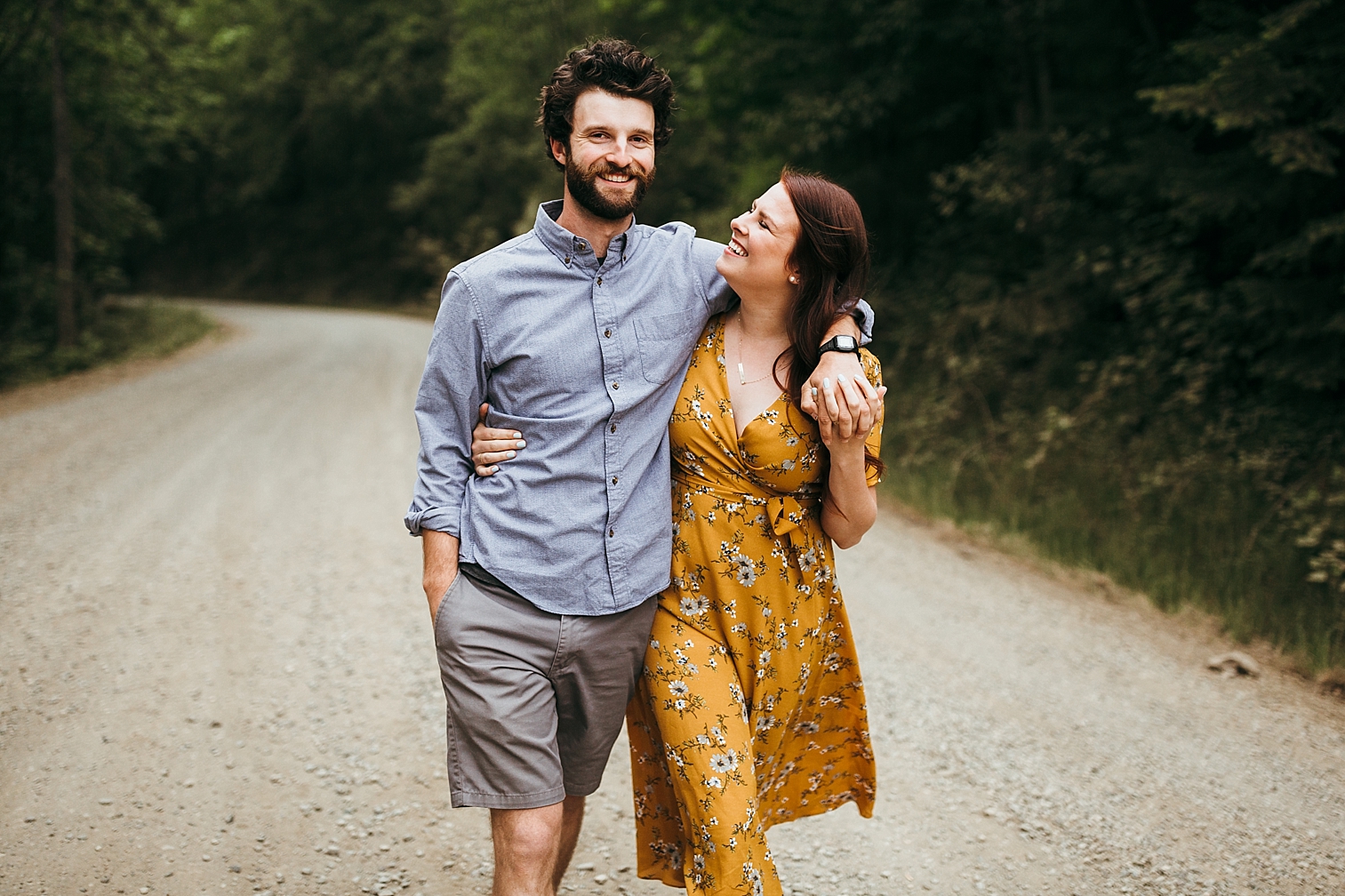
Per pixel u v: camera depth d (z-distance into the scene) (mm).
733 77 11125
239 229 40406
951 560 5965
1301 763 3426
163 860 2549
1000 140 8906
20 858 2520
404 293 35156
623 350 1905
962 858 2746
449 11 33094
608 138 1856
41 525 5809
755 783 1902
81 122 17281
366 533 5883
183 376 13805
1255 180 6648
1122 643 4617
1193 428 6723
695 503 1979
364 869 2553
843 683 2148
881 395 1879
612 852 2711
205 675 3791
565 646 1878
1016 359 8688
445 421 1953
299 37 35375
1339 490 5523
